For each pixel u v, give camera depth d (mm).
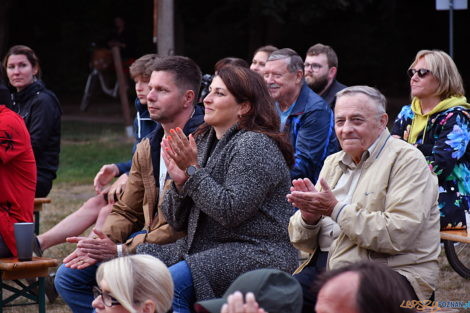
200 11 36969
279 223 6195
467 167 8328
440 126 8289
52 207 14828
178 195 6176
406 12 42219
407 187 5738
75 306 6984
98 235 6812
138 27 42406
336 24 42156
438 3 15445
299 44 42250
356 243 5809
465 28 42188
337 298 3197
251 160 6043
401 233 5641
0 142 7980
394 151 5902
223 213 5941
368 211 5820
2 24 35344
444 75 8289
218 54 42844
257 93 6359
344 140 5988
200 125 6895
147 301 4191
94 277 6988
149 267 4227
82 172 19531
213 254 6070
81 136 26562
